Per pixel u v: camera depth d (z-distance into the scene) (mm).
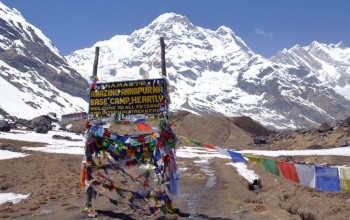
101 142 16234
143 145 15781
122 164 16062
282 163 11930
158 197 15234
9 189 24875
